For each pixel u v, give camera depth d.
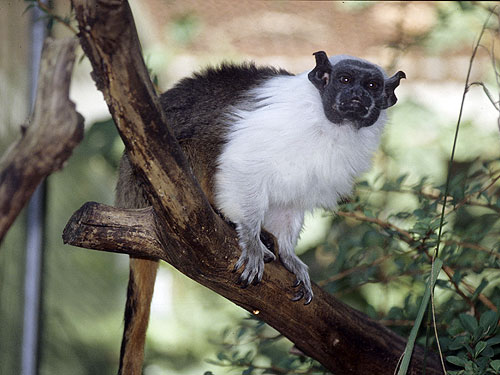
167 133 3.35
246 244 4.44
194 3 6.77
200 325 8.81
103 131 6.54
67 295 7.35
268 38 7.14
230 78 5.20
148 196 3.59
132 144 3.35
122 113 3.22
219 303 9.05
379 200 6.61
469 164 7.21
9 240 5.71
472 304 4.82
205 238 3.79
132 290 4.80
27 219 5.75
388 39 7.07
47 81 3.86
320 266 7.75
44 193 5.81
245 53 7.27
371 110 4.81
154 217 3.81
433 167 7.10
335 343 4.54
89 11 2.87
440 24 6.64
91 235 3.87
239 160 4.70
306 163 4.79
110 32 2.92
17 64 5.16
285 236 5.18
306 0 6.71
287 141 4.70
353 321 4.54
